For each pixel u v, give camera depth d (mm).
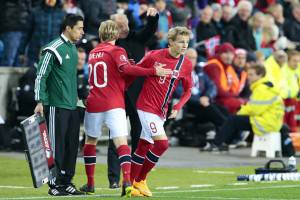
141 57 37406
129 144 52688
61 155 33688
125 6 53438
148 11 37188
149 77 32938
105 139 54250
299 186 36312
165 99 33000
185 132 56344
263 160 50281
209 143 53938
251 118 52594
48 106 33812
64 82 33781
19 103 51375
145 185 32906
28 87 50906
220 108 56156
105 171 43594
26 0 56219
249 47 63438
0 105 51812
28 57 53812
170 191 34656
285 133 52438
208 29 61375
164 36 57688
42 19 52938
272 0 70812
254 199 31609
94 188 36219
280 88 55625
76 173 42688
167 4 60906
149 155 32781
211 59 57188
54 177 33406
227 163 48156
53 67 33688
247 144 58062
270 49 65500
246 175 39500
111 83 33031
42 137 32875
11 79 52312
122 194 32094
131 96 36875
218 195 32875
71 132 34000
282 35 68750
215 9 62625
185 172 43438
